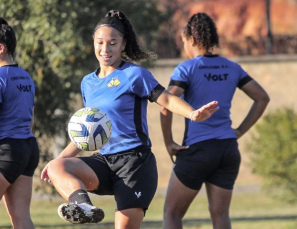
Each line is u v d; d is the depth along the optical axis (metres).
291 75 55.69
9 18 28.30
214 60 16.42
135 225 13.05
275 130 36.25
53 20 27.95
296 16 83.88
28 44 28.53
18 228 15.54
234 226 32.22
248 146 37.81
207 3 82.50
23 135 15.27
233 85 16.50
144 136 13.24
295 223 32.72
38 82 29.22
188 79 16.11
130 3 34.66
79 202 11.89
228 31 79.56
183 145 16.38
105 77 13.25
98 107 13.18
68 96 31.02
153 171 13.30
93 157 13.38
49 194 35.12
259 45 62.25
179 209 16.41
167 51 60.06
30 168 15.73
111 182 13.33
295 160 35.66
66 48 28.28
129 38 13.67
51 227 32.41
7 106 15.03
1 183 14.98
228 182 16.30
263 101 16.98
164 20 38.41
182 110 12.48
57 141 33.03
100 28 13.29
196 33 16.45
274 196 36.81
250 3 83.69
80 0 29.61
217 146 15.99
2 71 15.09
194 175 16.09
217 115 16.16
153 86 12.93
